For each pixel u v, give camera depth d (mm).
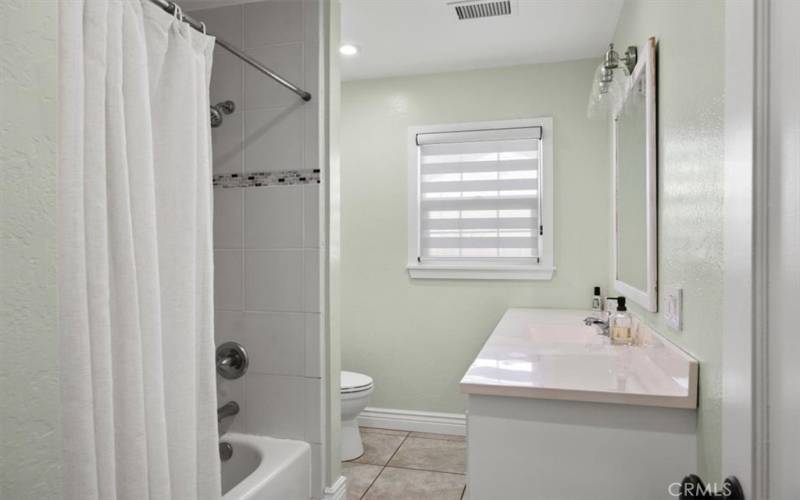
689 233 1419
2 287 629
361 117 3568
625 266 2408
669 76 1641
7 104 638
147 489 1128
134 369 1109
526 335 2273
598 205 3178
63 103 932
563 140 3238
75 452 909
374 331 3535
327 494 2076
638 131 2078
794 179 699
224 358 2098
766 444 762
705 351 1274
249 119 2131
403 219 3494
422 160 3488
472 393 1456
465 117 3391
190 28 1439
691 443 1332
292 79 2082
